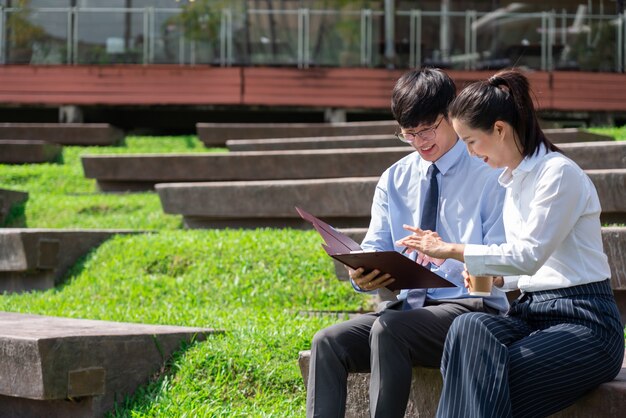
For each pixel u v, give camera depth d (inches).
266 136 570.3
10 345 175.8
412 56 666.8
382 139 472.7
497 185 153.7
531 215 133.0
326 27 670.5
